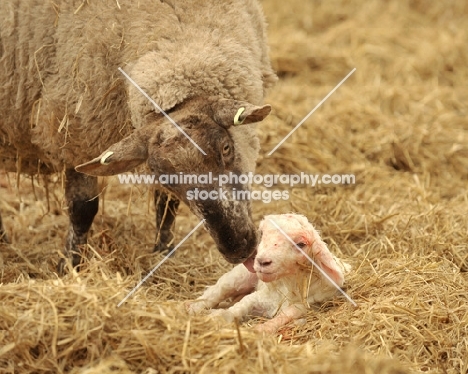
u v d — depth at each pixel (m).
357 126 13.15
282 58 16.05
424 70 15.51
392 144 12.66
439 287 8.11
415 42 16.53
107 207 10.85
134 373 6.73
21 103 8.78
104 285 7.53
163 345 6.88
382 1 18.31
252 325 7.79
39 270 9.09
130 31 8.26
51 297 7.18
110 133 8.51
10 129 9.00
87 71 8.34
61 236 10.23
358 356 6.75
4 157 9.53
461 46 16.11
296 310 7.92
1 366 6.81
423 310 7.69
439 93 14.38
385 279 8.35
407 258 8.77
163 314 7.11
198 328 7.07
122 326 7.05
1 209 11.07
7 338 6.92
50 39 8.55
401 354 7.23
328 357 6.79
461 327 7.49
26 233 10.45
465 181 12.12
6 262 9.41
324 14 17.94
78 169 7.59
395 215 10.06
